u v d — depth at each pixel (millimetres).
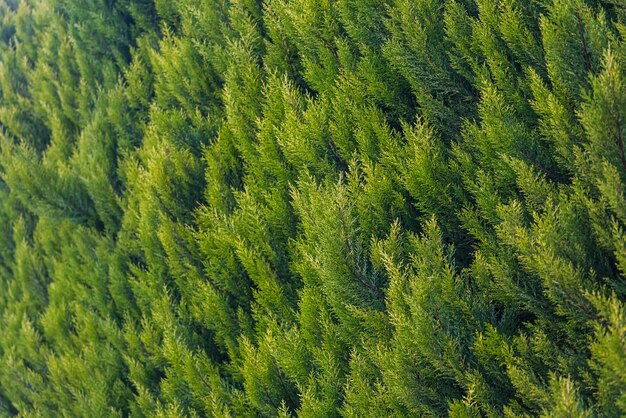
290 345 6188
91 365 9406
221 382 7195
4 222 13766
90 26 12969
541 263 4461
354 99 7000
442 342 4867
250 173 7879
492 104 5629
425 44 6426
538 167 5508
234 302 7883
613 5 5691
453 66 6359
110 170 11555
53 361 9750
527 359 4812
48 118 13969
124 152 11062
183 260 8336
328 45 7453
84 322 10242
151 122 10195
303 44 7832
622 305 4262
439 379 5160
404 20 6438
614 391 4035
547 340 4703
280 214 7152
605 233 4676
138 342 8648
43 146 14555
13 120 14672
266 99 8156
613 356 3801
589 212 4719
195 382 7172
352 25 7129
